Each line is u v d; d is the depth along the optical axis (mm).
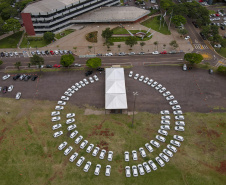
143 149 85500
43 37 147125
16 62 125438
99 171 79688
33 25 146250
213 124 94438
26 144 88438
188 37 147500
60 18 150375
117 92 101438
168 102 104000
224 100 104312
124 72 120500
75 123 95562
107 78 108875
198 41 145375
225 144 87438
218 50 136750
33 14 139125
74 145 87875
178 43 143375
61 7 146125
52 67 124938
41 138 90312
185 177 78188
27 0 173750
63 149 86625
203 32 143250
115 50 138000
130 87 111438
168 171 79688
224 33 154125
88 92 109562
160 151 85500
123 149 86375
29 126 94812
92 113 99875
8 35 153125
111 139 89688
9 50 138625
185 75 117812
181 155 84188
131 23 164125
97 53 135625
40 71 121625
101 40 147125
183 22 150875
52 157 84188
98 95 108000
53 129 93000
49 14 141375
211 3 192000
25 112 100438
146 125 94562
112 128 93625
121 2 197000
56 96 107812
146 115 98562
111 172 79562
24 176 79188
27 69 123688
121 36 150250
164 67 123625
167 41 145375
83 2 158375
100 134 91500
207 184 76375
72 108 102000
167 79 115688
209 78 115812
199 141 88562
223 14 175500
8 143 88812
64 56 119625
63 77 118250
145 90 109812
